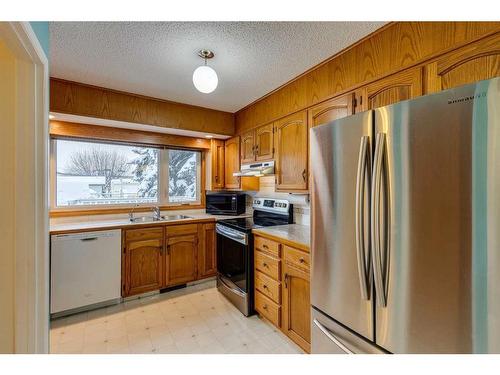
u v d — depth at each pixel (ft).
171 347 6.21
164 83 7.65
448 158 2.89
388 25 4.87
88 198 9.67
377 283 3.55
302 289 5.91
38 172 3.51
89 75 7.06
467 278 2.77
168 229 9.41
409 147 3.23
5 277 3.39
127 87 7.95
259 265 7.46
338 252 4.29
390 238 3.43
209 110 10.28
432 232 3.03
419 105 3.15
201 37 5.27
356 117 3.93
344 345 4.19
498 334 2.59
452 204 2.86
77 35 5.16
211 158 11.69
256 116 9.34
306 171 7.02
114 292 8.36
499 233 2.54
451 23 4.03
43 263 3.57
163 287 9.32
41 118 3.56
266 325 7.27
